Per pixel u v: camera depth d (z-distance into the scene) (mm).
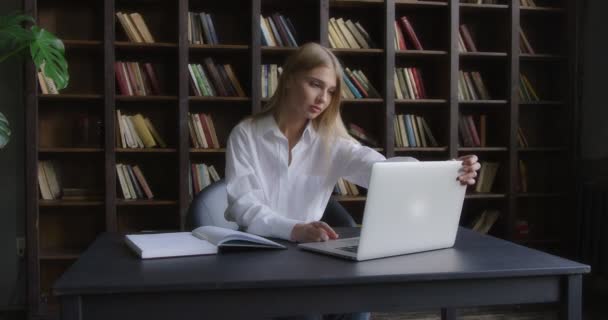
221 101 3961
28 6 3500
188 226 2137
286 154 2064
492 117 4406
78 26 3918
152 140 3832
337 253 1503
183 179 3746
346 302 1320
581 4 4176
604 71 4020
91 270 1362
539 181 4520
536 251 1608
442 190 1577
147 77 3857
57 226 3975
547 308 3754
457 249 1642
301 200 2107
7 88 3801
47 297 3742
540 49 4496
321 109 1951
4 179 3830
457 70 4016
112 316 1244
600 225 3834
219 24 4082
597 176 4074
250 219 1830
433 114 4332
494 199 4363
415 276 1322
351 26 4016
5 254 3850
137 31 3791
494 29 4367
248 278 1273
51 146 3914
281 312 1296
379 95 4062
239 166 2008
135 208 4055
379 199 1436
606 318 3447
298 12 4168
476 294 1389
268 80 3916
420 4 4000
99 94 3756
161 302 1253
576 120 4188
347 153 2115
